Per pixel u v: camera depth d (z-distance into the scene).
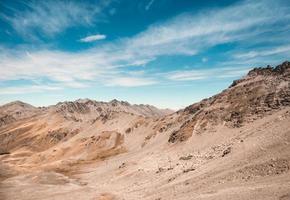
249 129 104.44
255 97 143.62
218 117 145.00
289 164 45.16
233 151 73.81
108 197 80.88
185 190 55.59
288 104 121.06
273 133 67.88
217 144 107.69
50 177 119.25
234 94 161.12
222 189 46.12
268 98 134.12
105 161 175.25
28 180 114.62
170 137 156.62
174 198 52.41
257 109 129.75
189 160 95.88
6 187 102.75
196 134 140.00
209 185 52.16
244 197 37.69
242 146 73.56
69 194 91.50
